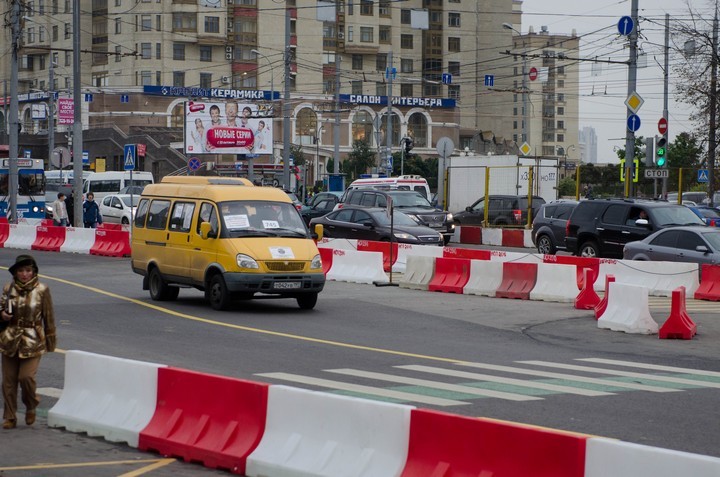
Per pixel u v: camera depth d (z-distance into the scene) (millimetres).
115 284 28859
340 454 9211
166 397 10992
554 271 26469
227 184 24266
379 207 42812
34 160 57125
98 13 125312
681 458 7008
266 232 23016
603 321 21172
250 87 125562
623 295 20984
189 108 80812
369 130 126875
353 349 17672
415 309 24219
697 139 54531
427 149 128125
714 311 24469
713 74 50875
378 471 8883
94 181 71250
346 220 39094
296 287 22750
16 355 11781
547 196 55688
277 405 9852
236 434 10125
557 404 12688
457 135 130500
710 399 13180
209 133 81188
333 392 13359
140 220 25547
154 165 109688
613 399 13086
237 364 15875
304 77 128125
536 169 55156
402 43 134750
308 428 9555
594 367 16000
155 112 120625
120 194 58125
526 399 13008
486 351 17703
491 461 8242
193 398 10711
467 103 142625
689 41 51625
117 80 123188
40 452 10711
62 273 32156
